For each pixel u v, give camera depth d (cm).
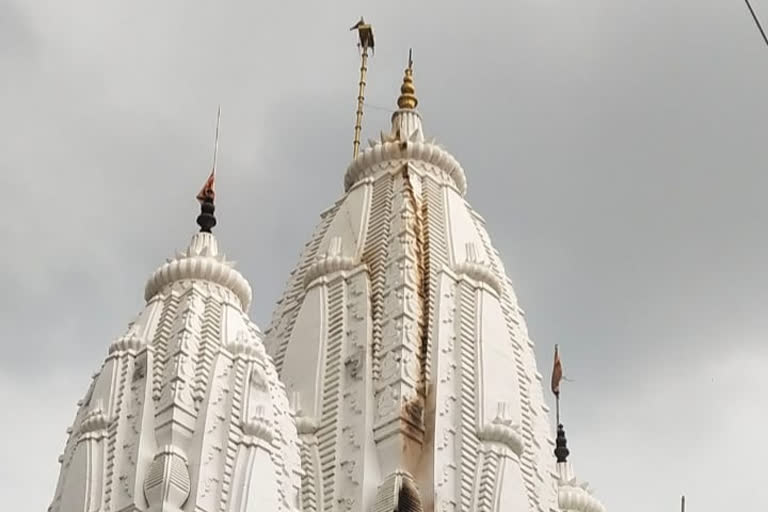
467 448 6322
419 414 6359
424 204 7181
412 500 6109
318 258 7025
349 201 7356
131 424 5734
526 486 6469
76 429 5894
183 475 5547
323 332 6725
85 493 5581
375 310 6719
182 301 6169
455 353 6581
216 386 5809
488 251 7275
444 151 7500
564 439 8056
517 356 6912
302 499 6181
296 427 6366
